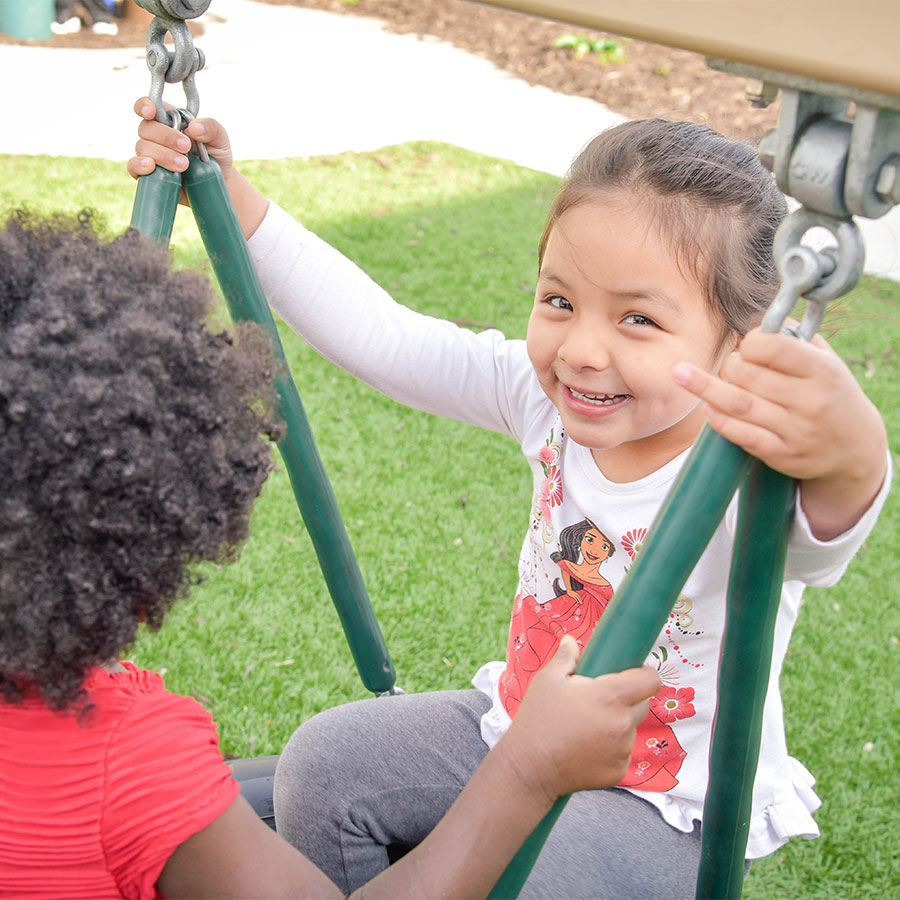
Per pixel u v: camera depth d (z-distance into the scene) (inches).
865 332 120.6
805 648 76.2
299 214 144.9
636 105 200.7
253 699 66.4
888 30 17.4
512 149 178.4
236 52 218.5
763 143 21.0
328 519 41.0
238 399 26.8
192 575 27.1
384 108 193.3
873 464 24.4
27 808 26.6
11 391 23.4
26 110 179.3
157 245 35.2
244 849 27.5
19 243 26.6
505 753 26.0
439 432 97.7
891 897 56.6
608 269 34.2
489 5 21.9
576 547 40.6
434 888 25.8
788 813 39.7
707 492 23.4
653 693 25.6
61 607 24.8
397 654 71.5
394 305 46.4
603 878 36.1
